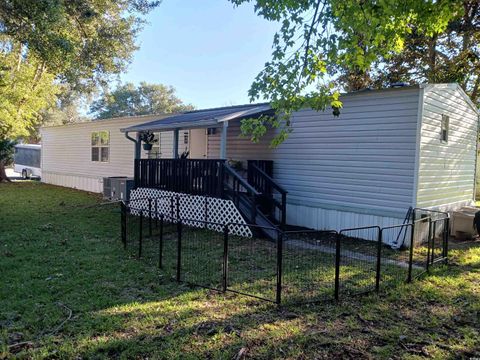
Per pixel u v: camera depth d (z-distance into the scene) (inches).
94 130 608.1
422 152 276.2
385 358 111.8
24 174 916.6
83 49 506.3
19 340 119.0
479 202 504.7
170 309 146.7
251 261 222.1
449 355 114.3
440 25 182.5
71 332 125.0
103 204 456.8
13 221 339.0
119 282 178.7
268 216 354.0
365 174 301.0
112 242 264.1
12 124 577.6
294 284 180.2
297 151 350.6
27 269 195.3
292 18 193.6
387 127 287.0
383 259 239.0
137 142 414.6
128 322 133.7
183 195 344.8
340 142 316.5
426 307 155.8
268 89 206.8
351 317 142.5
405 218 277.0
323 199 330.6
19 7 355.3
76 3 447.2
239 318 139.2
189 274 193.8
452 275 203.8
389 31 175.9
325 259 232.7
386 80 597.0
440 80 519.8
